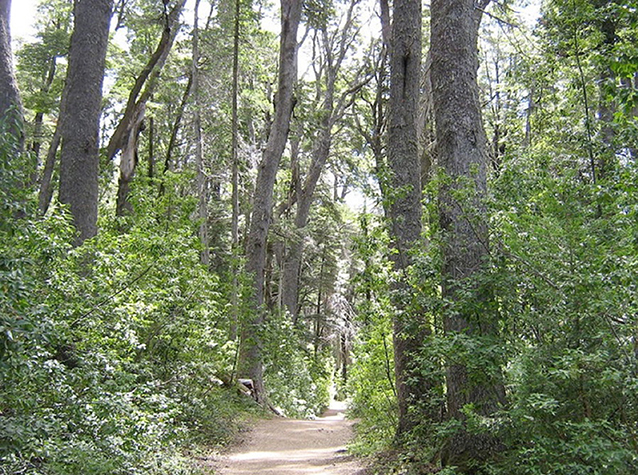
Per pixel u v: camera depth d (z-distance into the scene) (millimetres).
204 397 12391
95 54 10594
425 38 22062
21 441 4137
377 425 10852
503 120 16078
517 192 6391
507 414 5508
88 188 10219
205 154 26547
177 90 22828
